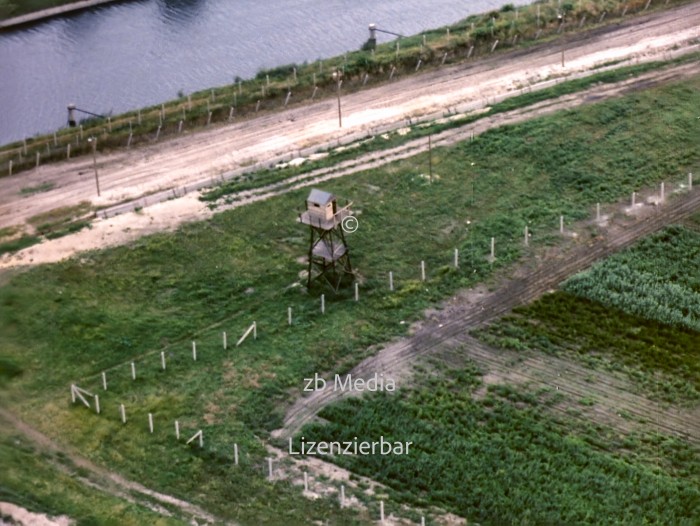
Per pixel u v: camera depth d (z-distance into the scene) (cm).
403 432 6650
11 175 9725
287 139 10069
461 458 6450
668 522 6034
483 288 7962
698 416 6812
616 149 9569
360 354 7338
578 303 7794
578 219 8706
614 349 7375
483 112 10275
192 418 6788
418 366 7225
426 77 11069
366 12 13362
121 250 8469
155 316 7744
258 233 8625
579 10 11975
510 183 9169
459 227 8625
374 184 9212
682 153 9494
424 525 5938
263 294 7950
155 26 13250
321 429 6688
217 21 13312
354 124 10262
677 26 11788
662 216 8725
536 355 7319
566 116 10081
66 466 6438
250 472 6375
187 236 8612
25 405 6931
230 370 7200
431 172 9319
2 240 8712
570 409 6850
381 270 8150
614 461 6438
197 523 6003
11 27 13312
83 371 7225
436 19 13012
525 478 6297
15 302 7862
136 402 6931
